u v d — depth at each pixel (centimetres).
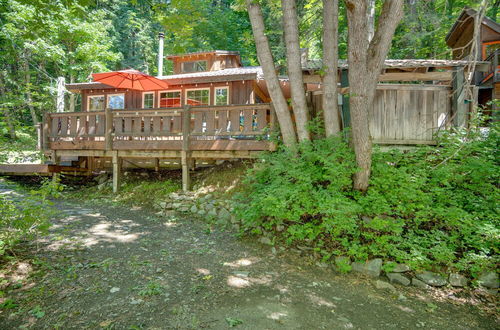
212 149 700
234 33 2348
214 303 314
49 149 855
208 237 518
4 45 1329
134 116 767
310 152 523
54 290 314
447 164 496
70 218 584
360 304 341
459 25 1316
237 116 687
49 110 1405
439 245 418
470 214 436
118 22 2219
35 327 255
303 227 467
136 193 754
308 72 697
